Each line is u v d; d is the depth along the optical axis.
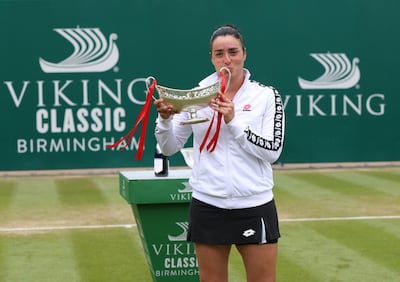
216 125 4.39
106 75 14.27
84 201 11.39
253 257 4.45
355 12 14.61
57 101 14.20
